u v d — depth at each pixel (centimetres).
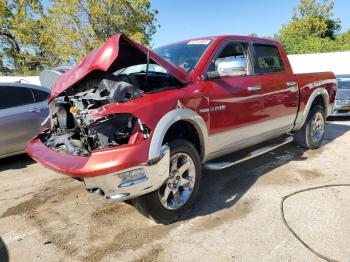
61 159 300
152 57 311
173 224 326
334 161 503
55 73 947
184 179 333
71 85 324
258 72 431
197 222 328
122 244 295
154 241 297
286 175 447
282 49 491
